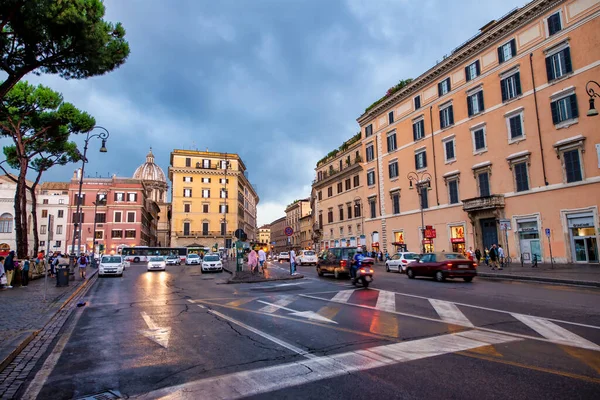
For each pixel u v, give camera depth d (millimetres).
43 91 28438
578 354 5711
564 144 26547
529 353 5812
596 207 24594
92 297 15359
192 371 5367
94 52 12914
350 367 5332
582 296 12203
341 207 56781
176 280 23984
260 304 12031
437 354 5859
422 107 40375
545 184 27766
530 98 29141
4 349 6434
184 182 83312
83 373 5449
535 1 28281
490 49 32750
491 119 32375
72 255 25344
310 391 4480
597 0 25047
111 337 7793
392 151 45062
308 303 11938
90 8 12070
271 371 5254
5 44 11945
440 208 37406
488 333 7191
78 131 31641
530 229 28828
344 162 56625
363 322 8555
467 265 18688
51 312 11000
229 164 87938
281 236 139750
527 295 12648
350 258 21766
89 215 73188
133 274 31109
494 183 31828
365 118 50094
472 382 4621
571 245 26109
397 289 15281
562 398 4090
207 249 71812
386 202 45844
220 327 8438
